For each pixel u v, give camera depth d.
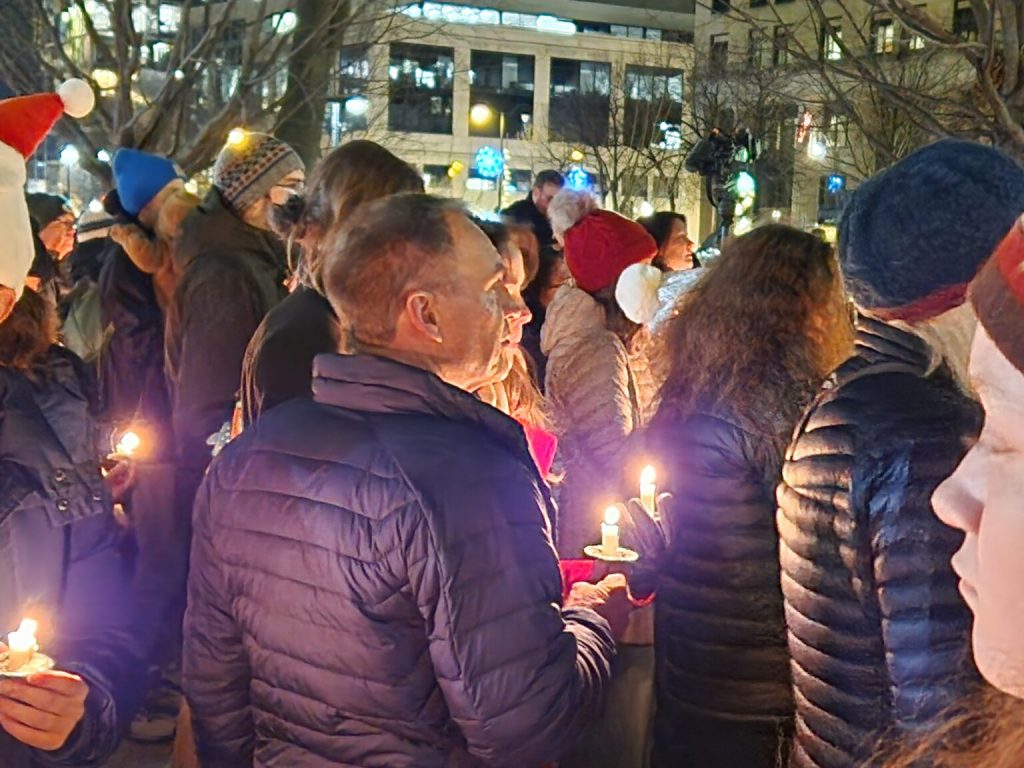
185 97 10.65
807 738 1.87
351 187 2.75
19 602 1.86
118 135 10.48
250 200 3.84
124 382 4.61
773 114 20.94
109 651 1.90
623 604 2.55
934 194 1.76
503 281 2.50
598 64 50.81
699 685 2.46
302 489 1.82
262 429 1.95
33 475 1.90
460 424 1.87
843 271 1.90
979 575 0.97
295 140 9.13
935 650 1.59
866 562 1.72
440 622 1.73
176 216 4.50
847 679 1.78
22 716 1.68
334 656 1.79
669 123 33.41
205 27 11.37
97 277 5.98
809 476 1.82
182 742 2.64
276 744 1.90
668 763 2.55
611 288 4.21
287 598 1.82
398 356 1.93
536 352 5.33
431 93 46.94
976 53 5.55
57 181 20.73
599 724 2.75
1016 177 1.78
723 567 2.40
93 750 1.80
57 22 11.27
